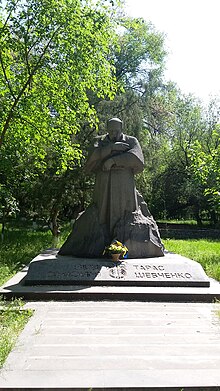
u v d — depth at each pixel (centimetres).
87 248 924
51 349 455
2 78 1242
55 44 1144
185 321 580
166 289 744
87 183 1888
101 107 2131
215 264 1105
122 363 414
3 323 552
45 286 757
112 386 359
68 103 1254
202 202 3331
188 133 3462
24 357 429
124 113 2267
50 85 1234
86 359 425
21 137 1352
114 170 965
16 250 1395
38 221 2848
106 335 509
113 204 951
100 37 1167
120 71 2730
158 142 2845
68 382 366
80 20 1120
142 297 716
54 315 604
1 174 1720
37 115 1277
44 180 1830
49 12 1098
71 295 712
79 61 1160
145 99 2678
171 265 820
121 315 609
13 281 806
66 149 1332
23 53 1153
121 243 894
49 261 823
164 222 3603
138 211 973
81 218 970
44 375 382
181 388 360
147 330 533
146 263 827
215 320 587
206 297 718
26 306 659
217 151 1473
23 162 1602
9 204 1788
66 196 1916
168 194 3478
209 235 2798
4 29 1094
